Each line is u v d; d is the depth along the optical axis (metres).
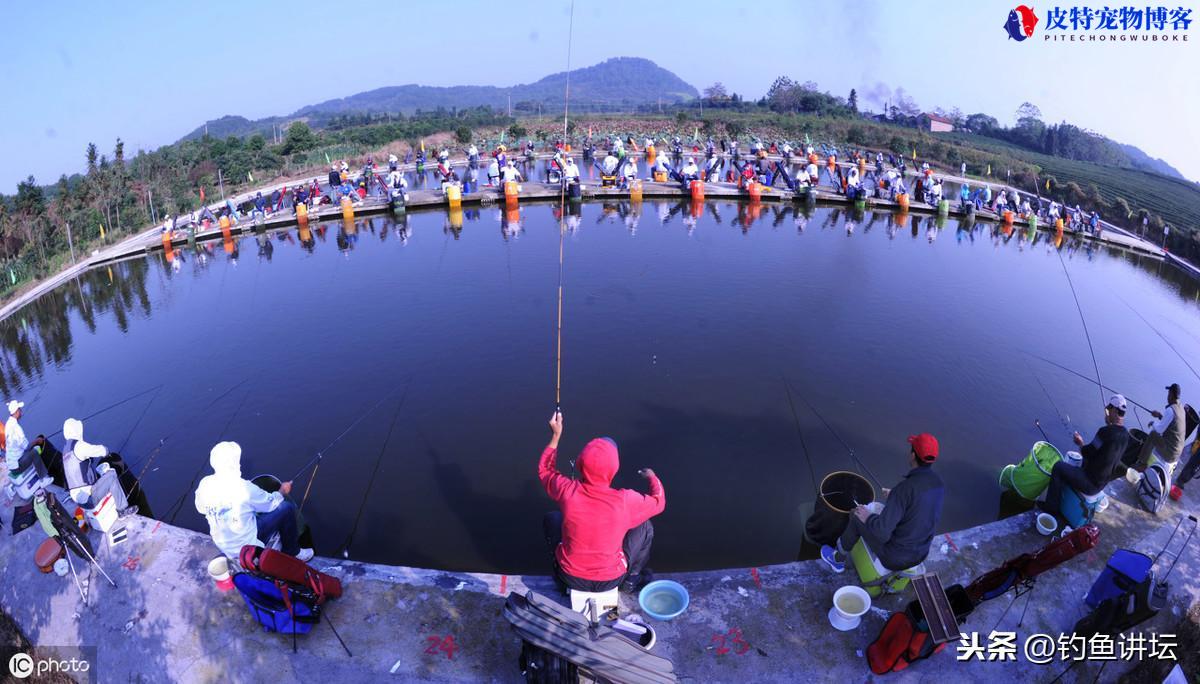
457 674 4.56
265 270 17.16
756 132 49.44
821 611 5.09
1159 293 15.93
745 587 5.29
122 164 27.81
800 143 43.28
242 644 4.84
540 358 10.73
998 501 7.22
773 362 10.62
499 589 5.27
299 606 4.79
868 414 9.02
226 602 5.22
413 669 4.60
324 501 7.19
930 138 48.31
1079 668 4.74
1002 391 9.89
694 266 16.09
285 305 14.08
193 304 14.70
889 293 14.41
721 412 8.98
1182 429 6.37
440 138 49.66
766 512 6.97
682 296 13.79
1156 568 5.62
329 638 4.84
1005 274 16.50
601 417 8.84
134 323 13.77
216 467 5.14
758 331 11.92
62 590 5.46
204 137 48.38
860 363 10.66
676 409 9.07
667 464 7.80
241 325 13.00
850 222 22.11
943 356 11.05
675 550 6.42
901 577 5.07
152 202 26.66
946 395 9.66
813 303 13.52
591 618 4.39
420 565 6.29
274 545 5.73
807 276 15.41
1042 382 10.24
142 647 4.88
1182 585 5.47
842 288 14.58
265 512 5.52
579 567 4.33
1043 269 17.28
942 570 5.58
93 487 6.03
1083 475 5.89
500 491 7.33
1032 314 13.49
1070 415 9.24
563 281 14.89
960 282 15.52
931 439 4.66
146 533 6.00
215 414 9.30
